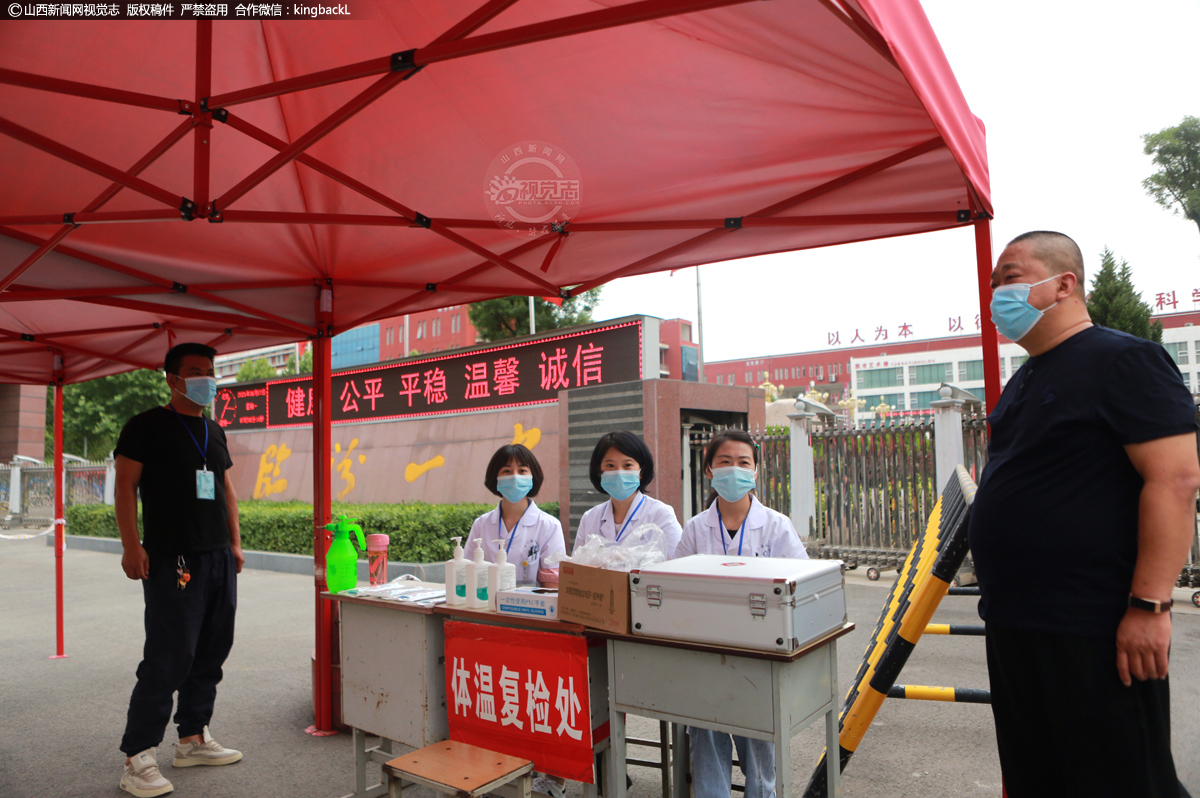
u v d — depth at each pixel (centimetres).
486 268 448
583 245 422
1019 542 204
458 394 1389
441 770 252
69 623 769
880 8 191
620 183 369
